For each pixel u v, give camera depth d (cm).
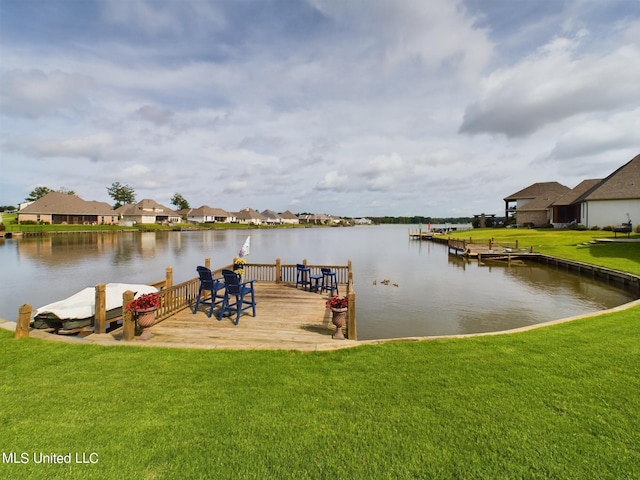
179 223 9756
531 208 4634
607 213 3238
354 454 309
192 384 444
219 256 3117
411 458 303
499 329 998
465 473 285
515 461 298
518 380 443
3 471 293
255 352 558
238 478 283
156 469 294
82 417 371
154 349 577
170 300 849
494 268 2225
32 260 2720
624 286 1526
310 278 1166
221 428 348
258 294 1090
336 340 654
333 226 15388
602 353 529
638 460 296
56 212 6438
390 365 498
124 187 11256
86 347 588
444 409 378
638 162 3269
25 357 541
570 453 306
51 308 777
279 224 13512
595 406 379
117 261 2722
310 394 414
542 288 1575
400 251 3531
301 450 315
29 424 359
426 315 1141
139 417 369
